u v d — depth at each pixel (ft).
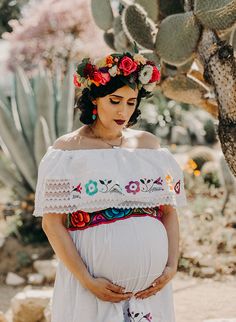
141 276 8.18
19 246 20.49
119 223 8.17
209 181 31.12
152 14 14.02
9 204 22.40
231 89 11.73
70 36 33.47
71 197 8.13
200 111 53.36
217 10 11.84
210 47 12.14
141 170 8.34
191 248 20.17
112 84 8.25
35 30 33.50
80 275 8.04
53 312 8.50
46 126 21.83
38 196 8.34
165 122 51.29
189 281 18.13
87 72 8.37
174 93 14.48
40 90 22.70
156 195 8.34
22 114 23.08
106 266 8.09
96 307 8.17
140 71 8.54
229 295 16.72
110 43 16.63
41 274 18.76
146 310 8.27
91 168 8.14
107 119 8.39
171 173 8.64
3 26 51.11
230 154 11.67
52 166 8.24
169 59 12.84
